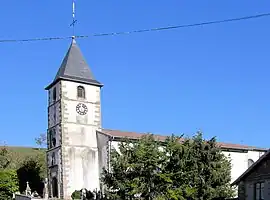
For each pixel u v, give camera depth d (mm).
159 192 31109
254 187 33688
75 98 51969
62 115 50812
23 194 47188
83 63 54375
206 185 38094
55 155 51156
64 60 54219
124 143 36344
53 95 53406
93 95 53156
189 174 32844
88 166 50500
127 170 31688
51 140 52750
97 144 51344
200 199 36656
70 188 49062
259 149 56594
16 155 65188
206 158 40188
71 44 55250
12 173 51000
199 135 41125
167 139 33812
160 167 32031
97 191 46562
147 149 31891
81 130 51281
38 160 61375
